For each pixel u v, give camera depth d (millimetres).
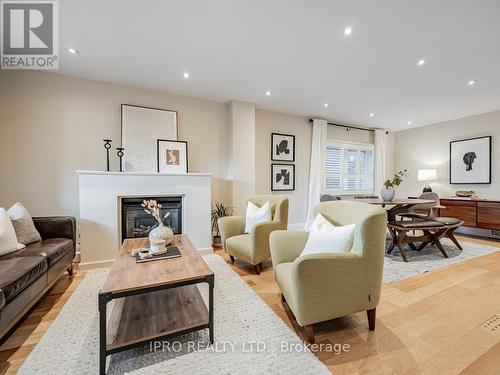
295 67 2834
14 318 1430
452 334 1567
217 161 4051
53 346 1434
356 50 2467
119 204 2920
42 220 2455
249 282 2383
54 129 3010
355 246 1568
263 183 4590
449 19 1968
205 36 2232
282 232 1979
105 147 3096
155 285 1332
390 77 3098
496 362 1323
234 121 3971
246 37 2250
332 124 5309
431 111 4527
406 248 3611
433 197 4371
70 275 2510
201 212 3350
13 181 2852
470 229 4691
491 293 2143
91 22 2035
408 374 1237
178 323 1452
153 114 3510
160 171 3463
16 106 2859
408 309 1874
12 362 1315
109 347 1240
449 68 2848
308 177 5082
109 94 3273
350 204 1867
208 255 3285
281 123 4746
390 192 4031
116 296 1251
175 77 3115
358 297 1521
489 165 4469
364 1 1778
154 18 1981
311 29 2123
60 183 3037
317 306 1428
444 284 2330
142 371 1246
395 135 6160
